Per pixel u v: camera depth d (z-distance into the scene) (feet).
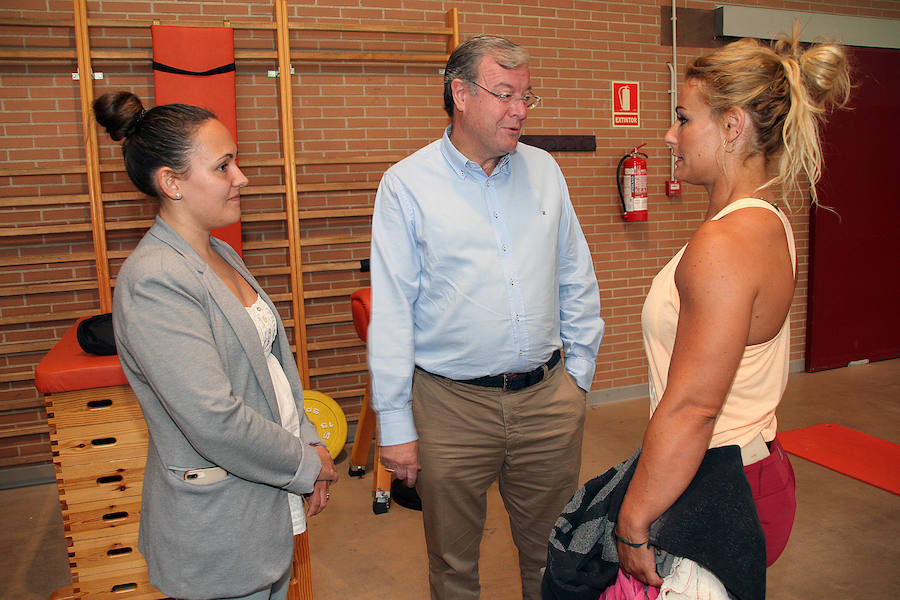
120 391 6.02
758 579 2.97
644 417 13.19
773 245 3.09
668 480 3.01
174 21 10.46
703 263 2.97
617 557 3.42
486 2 12.46
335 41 11.64
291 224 11.43
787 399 13.93
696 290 2.98
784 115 3.22
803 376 15.60
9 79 10.17
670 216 14.44
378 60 11.67
